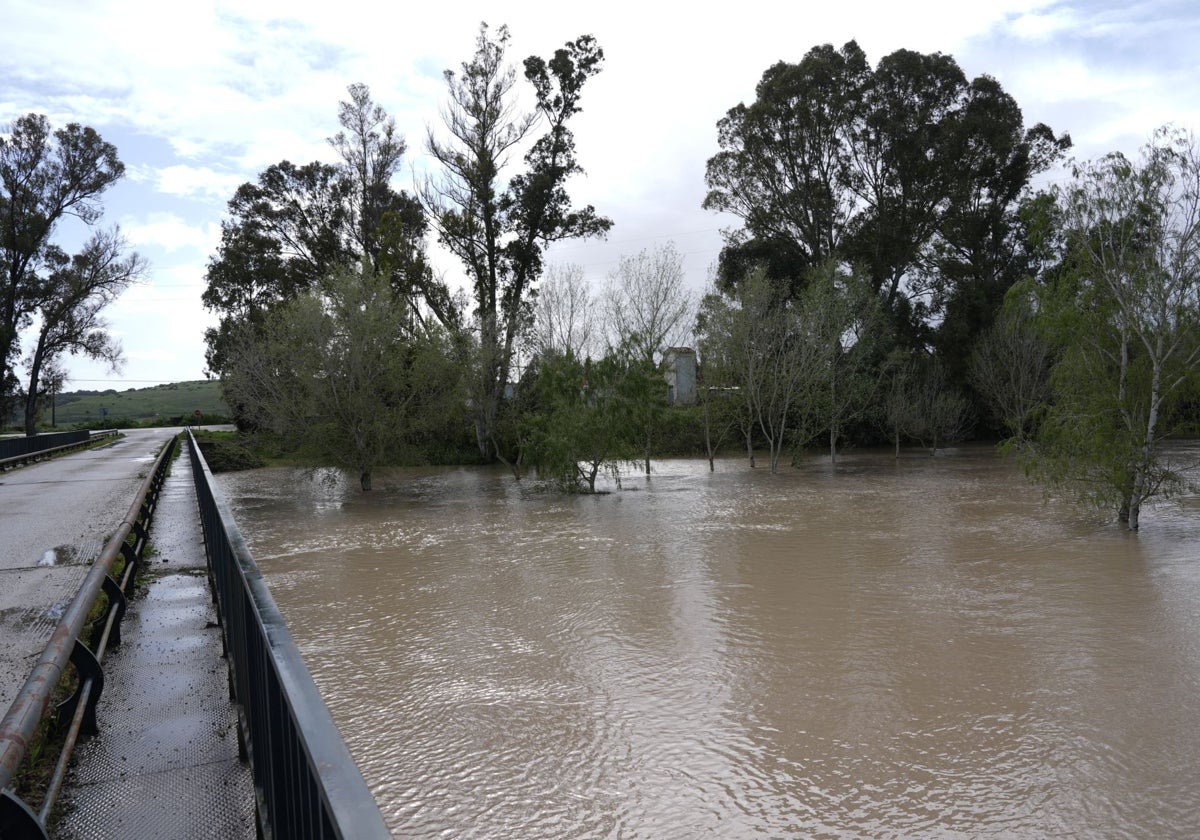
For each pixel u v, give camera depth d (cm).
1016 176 4147
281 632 253
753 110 4100
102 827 329
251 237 3947
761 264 3966
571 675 802
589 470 2873
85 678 405
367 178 3988
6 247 4872
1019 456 1791
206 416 8519
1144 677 780
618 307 3500
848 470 2984
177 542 1046
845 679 784
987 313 3972
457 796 569
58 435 3888
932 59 4119
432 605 1071
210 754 395
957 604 1050
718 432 3731
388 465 2442
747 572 1245
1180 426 1603
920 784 581
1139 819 530
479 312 3372
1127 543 1466
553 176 3541
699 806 554
